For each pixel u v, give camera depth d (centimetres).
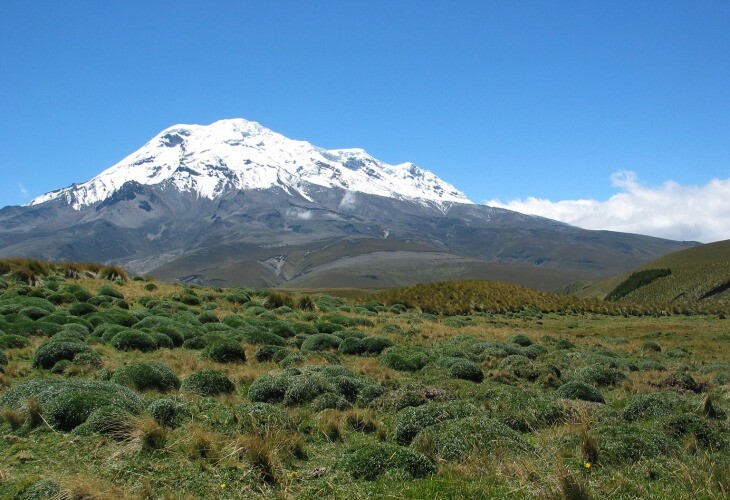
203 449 955
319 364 1909
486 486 842
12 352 1869
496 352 2306
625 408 1357
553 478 838
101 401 1091
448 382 1712
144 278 4434
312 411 1316
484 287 6050
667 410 1317
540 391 1670
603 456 972
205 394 1431
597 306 5912
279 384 1432
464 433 1034
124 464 895
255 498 823
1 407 1149
